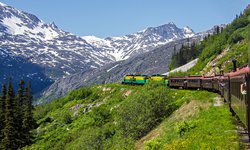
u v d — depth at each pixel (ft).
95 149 194.29
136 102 192.24
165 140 121.19
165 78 333.62
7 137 281.13
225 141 76.84
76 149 203.51
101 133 202.49
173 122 162.09
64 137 286.25
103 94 414.62
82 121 309.63
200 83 254.47
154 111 185.16
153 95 192.44
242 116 71.15
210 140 82.94
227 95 122.52
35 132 335.06
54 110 451.94
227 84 120.67
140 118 182.09
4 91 326.65
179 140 101.71
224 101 146.00
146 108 185.16
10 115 285.23
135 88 349.41
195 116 141.18
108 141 191.52
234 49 589.73
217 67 555.69
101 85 468.34
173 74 640.58
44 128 350.43
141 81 391.45
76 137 269.03
